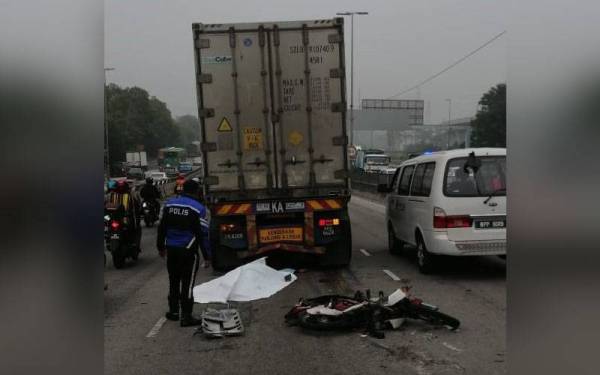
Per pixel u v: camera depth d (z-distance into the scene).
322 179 9.54
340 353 5.39
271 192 9.49
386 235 15.10
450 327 5.99
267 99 9.45
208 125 9.43
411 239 9.89
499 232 8.42
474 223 8.45
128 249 10.91
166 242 6.65
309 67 9.47
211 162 9.46
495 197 8.48
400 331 6.03
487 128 67.38
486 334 5.82
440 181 8.66
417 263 10.35
